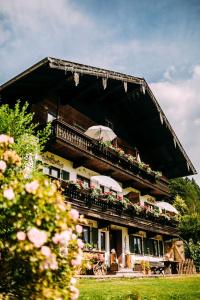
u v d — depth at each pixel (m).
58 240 3.09
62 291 3.25
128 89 19.30
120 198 17.88
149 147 24.89
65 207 3.48
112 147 18.14
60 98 16.48
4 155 3.79
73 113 17.36
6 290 3.23
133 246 20.69
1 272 3.17
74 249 3.57
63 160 15.94
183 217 36.31
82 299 6.38
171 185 53.22
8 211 3.19
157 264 21.73
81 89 16.31
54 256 3.01
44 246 2.96
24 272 3.12
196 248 28.44
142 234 22.12
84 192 15.30
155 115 21.77
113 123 21.44
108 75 16.11
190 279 13.07
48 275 3.08
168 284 10.16
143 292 7.66
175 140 22.64
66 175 15.89
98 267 14.40
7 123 8.55
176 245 24.81
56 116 15.04
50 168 15.08
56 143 14.26
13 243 3.09
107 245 18.20
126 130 23.02
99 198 16.30
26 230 3.13
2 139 3.93
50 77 14.07
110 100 20.61
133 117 22.50
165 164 25.78
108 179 16.17
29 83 13.97
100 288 8.23
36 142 8.96
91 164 17.38
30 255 2.96
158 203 22.44
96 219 16.78
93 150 16.97
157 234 22.80
